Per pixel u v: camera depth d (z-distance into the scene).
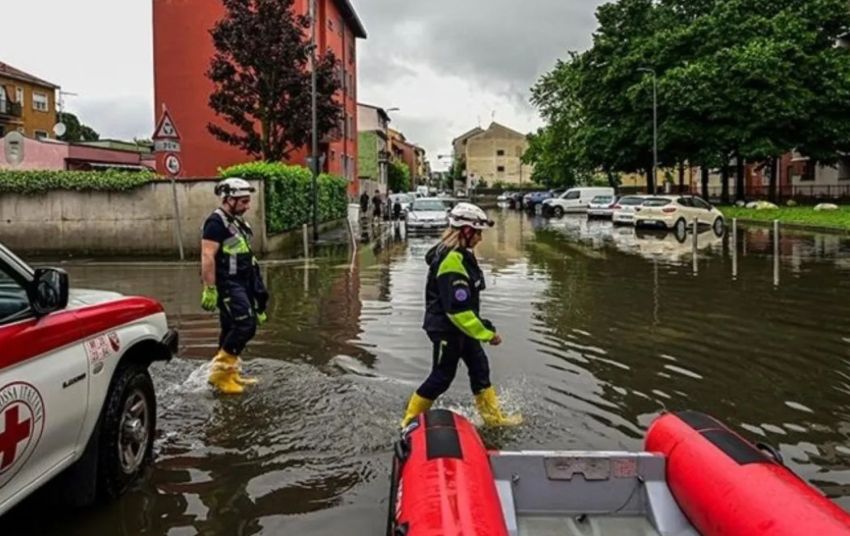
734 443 3.31
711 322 9.21
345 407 5.74
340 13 39.06
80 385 3.56
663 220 26.94
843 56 39.22
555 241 23.53
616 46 43.69
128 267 16.11
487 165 111.88
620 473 3.50
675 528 3.29
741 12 40.66
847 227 25.03
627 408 5.76
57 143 33.12
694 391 6.23
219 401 5.91
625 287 12.48
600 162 45.12
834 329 8.73
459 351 5.09
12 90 53.88
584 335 8.48
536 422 5.40
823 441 5.06
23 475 3.14
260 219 18.59
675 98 38.41
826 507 2.69
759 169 51.25
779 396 6.09
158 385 6.37
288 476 4.45
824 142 40.38
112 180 18.36
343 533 3.73
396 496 3.04
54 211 18.67
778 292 11.72
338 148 38.19
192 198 18.36
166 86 30.70
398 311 10.20
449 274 4.89
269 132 25.02
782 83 37.38
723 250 19.45
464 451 3.21
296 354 7.55
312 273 14.94
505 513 3.30
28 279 3.30
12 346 3.04
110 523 3.82
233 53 24.17
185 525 3.81
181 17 30.38
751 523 2.76
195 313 10.18
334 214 29.80
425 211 28.78
